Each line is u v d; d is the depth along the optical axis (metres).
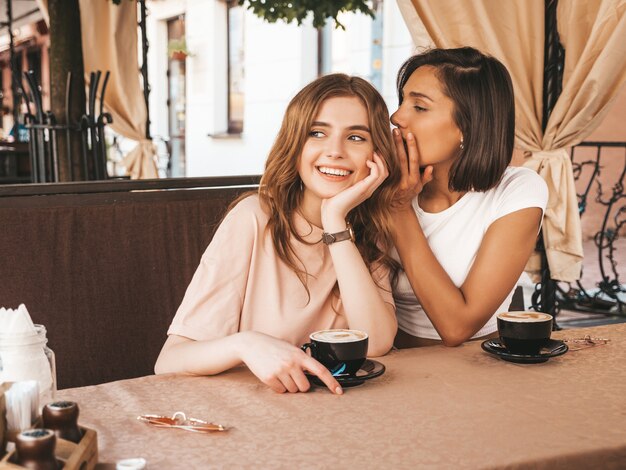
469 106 1.88
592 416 1.17
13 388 0.95
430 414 1.18
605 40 3.05
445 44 3.16
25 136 9.70
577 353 1.55
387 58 7.31
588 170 7.77
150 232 2.31
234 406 1.22
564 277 3.28
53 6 4.16
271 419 1.16
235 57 9.82
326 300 1.80
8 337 1.15
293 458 1.01
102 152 4.23
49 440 0.85
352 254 1.68
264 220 1.77
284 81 8.73
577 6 3.13
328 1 4.35
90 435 0.95
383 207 1.84
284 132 1.74
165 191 2.41
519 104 3.25
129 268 2.27
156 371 1.53
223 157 9.99
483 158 1.90
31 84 4.11
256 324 1.74
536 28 3.20
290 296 1.76
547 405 1.22
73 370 2.19
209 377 1.40
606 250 7.41
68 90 4.08
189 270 2.36
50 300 2.16
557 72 3.32
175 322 1.62
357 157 1.71
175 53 10.41
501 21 3.18
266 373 1.29
